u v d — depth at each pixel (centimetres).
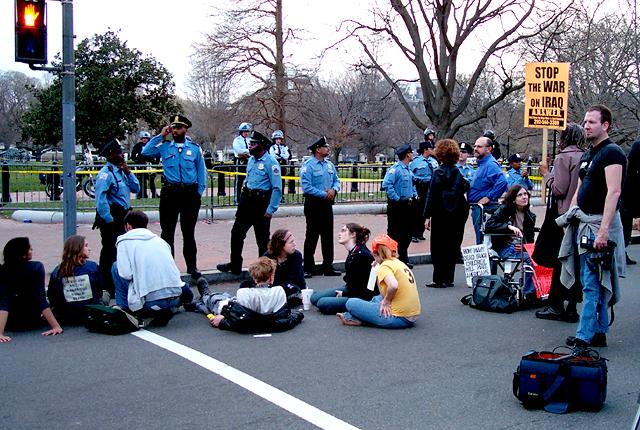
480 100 3762
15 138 6350
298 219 1753
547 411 538
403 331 787
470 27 2467
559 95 1098
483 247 961
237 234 1066
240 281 1078
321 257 1250
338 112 4203
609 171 659
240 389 586
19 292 756
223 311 796
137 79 3075
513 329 797
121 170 920
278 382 604
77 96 2973
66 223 964
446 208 1022
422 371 639
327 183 1101
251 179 1059
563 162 782
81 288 798
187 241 1024
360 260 870
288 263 899
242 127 1872
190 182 1006
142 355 685
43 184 1925
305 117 3481
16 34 930
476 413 535
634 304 930
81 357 677
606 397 571
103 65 3022
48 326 797
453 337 760
